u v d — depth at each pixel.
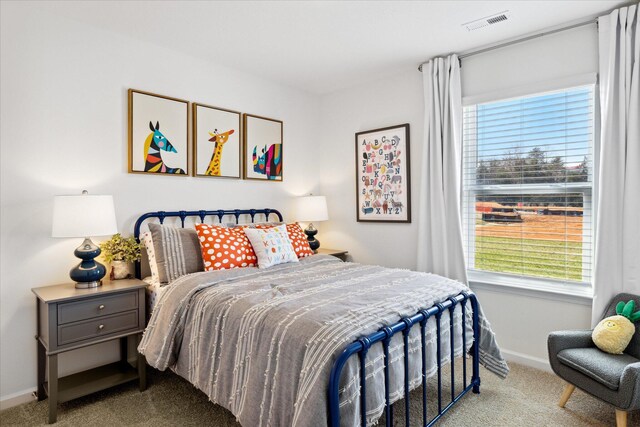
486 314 2.91
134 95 2.65
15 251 2.19
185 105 2.94
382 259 3.61
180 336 2.02
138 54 2.70
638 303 2.12
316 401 1.28
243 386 1.61
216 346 1.80
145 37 2.67
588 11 2.33
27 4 2.21
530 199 2.76
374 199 3.64
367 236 3.73
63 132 2.36
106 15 2.35
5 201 2.16
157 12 2.32
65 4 2.22
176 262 2.48
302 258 3.06
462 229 3.04
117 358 2.61
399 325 1.59
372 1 2.21
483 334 2.23
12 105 2.17
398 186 3.46
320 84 3.75
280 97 3.71
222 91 3.21
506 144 2.86
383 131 3.55
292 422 1.36
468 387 2.19
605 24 2.32
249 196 3.44
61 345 2.00
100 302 2.14
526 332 2.72
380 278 2.29
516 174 2.82
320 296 1.86
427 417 2.00
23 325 2.22
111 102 2.57
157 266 2.46
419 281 2.21
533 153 2.73
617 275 2.27
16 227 2.20
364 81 3.65
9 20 2.16
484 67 2.89
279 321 1.58
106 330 2.17
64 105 2.37
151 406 2.13
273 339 1.54
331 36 2.67
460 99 2.96
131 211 2.67
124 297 2.25
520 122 2.79
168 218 2.88
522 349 2.74
